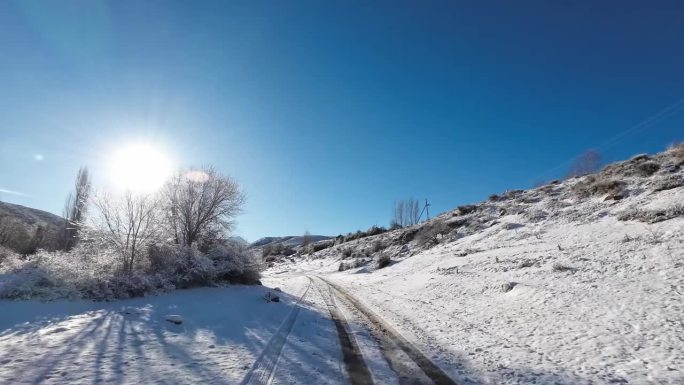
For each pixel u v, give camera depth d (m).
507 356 8.78
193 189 23.77
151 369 6.82
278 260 81.19
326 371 7.38
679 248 14.53
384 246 51.88
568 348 9.00
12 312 10.83
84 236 18.28
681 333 8.59
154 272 18.16
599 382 6.85
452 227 42.34
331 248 73.12
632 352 8.13
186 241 23.16
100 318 10.64
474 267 23.27
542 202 36.78
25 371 6.18
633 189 27.70
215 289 19.11
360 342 10.04
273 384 6.46
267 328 11.33
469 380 7.14
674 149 33.38
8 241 38.38
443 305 16.41
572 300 12.65
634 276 13.28
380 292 23.12
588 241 20.41
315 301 19.14
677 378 6.66
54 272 14.56
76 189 37.84
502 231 31.92
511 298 14.88
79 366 6.64
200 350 8.37
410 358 8.57
